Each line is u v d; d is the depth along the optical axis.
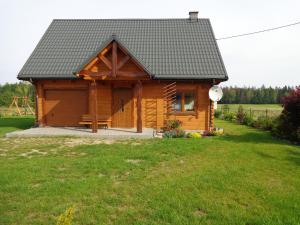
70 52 18.08
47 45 18.56
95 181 7.07
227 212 5.47
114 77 14.56
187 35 19.19
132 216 5.30
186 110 16.98
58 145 12.02
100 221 5.11
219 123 23.89
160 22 20.50
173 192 6.41
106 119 16.19
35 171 7.91
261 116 20.72
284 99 13.96
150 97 16.92
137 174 7.70
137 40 18.84
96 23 20.59
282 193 6.48
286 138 13.76
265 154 10.24
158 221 5.11
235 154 10.20
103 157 9.45
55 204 5.78
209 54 17.58
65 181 7.05
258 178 7.51
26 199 5.99
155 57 17.42
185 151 10.54
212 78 16.05
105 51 14.70
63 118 17.55
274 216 5.34
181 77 16.09
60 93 17.45
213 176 7.59
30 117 29.06
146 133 14.58
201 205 5.76
